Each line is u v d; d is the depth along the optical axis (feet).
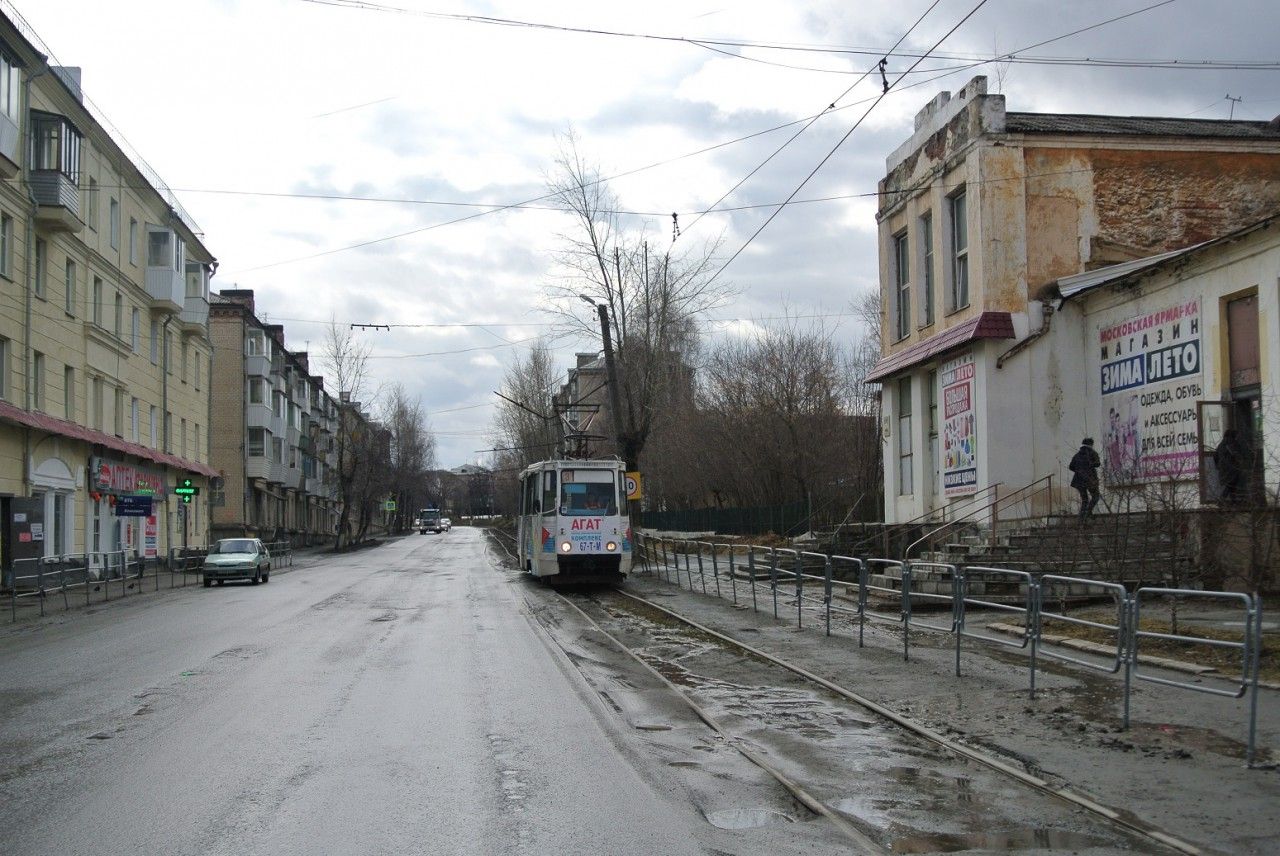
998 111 74.23
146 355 133.08
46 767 24.84
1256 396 57.11
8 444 91.56
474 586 91.25
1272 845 18.90
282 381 221.87
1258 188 76.02
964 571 37.96
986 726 29.40
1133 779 23.36
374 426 267.39
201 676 38.96
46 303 99.86
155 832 19.61
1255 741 25.32
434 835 19.44
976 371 74.02
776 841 19.34
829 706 33.58
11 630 63.16
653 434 169.27
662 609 65.51
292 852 18.48
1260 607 24.17
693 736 28.89
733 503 176.55
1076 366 72.84
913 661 41.47
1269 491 51.06
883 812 21.49
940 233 80.84
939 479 81.46
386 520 369.91
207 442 162.61
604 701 33.86
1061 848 19.10
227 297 230.48
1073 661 31.04
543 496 87.86
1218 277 59.72
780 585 69.77
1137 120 83.05
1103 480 65.62
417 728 29.14
